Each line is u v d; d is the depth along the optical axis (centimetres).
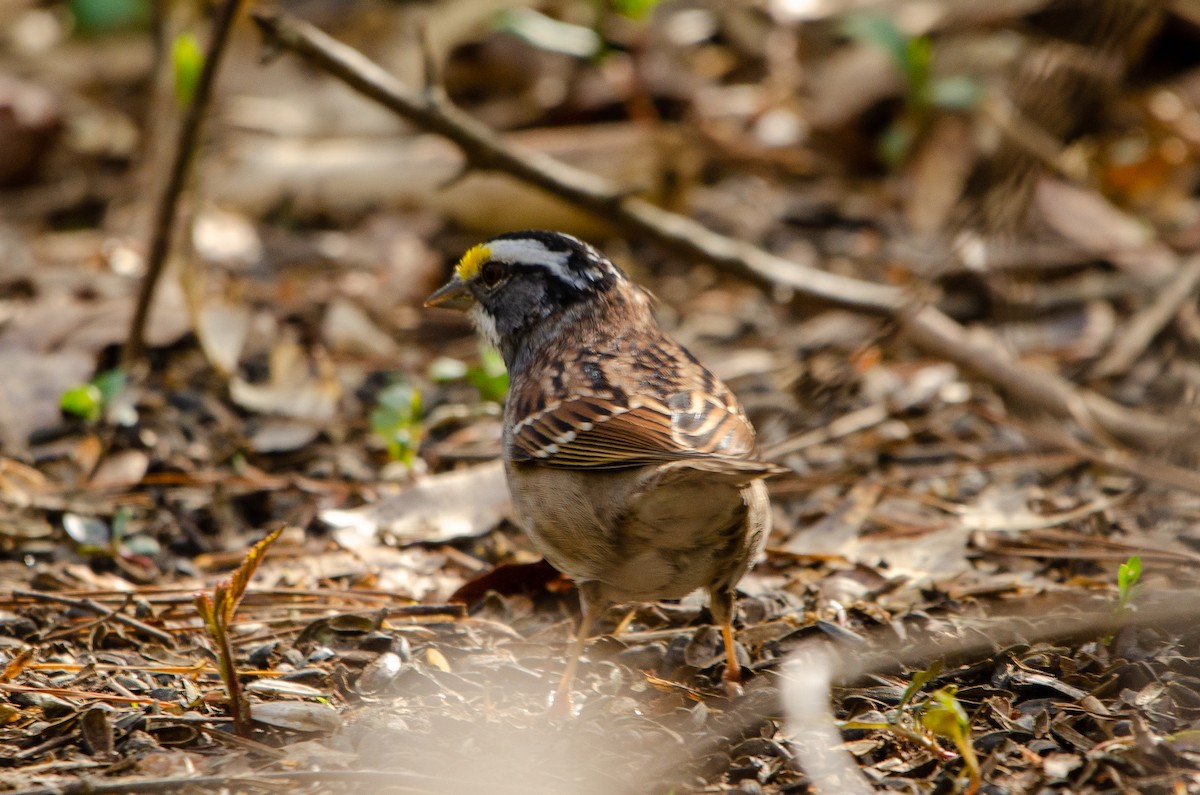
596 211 1265
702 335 1335
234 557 959
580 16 1642
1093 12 1132
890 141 1548
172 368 1222
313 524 1005
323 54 1177
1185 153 1562
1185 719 670
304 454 1104
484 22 1642
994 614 808
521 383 838
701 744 662
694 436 701
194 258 1186
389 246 1480
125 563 945
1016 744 658
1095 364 1234
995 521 962
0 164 1623
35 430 1109
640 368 776
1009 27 1595
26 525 984
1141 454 1075
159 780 613
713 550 710
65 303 1313
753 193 1584
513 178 1244
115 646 804
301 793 620
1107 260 1393
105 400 1092
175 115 1411
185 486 1050
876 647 765
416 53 1636
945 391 1206
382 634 805
